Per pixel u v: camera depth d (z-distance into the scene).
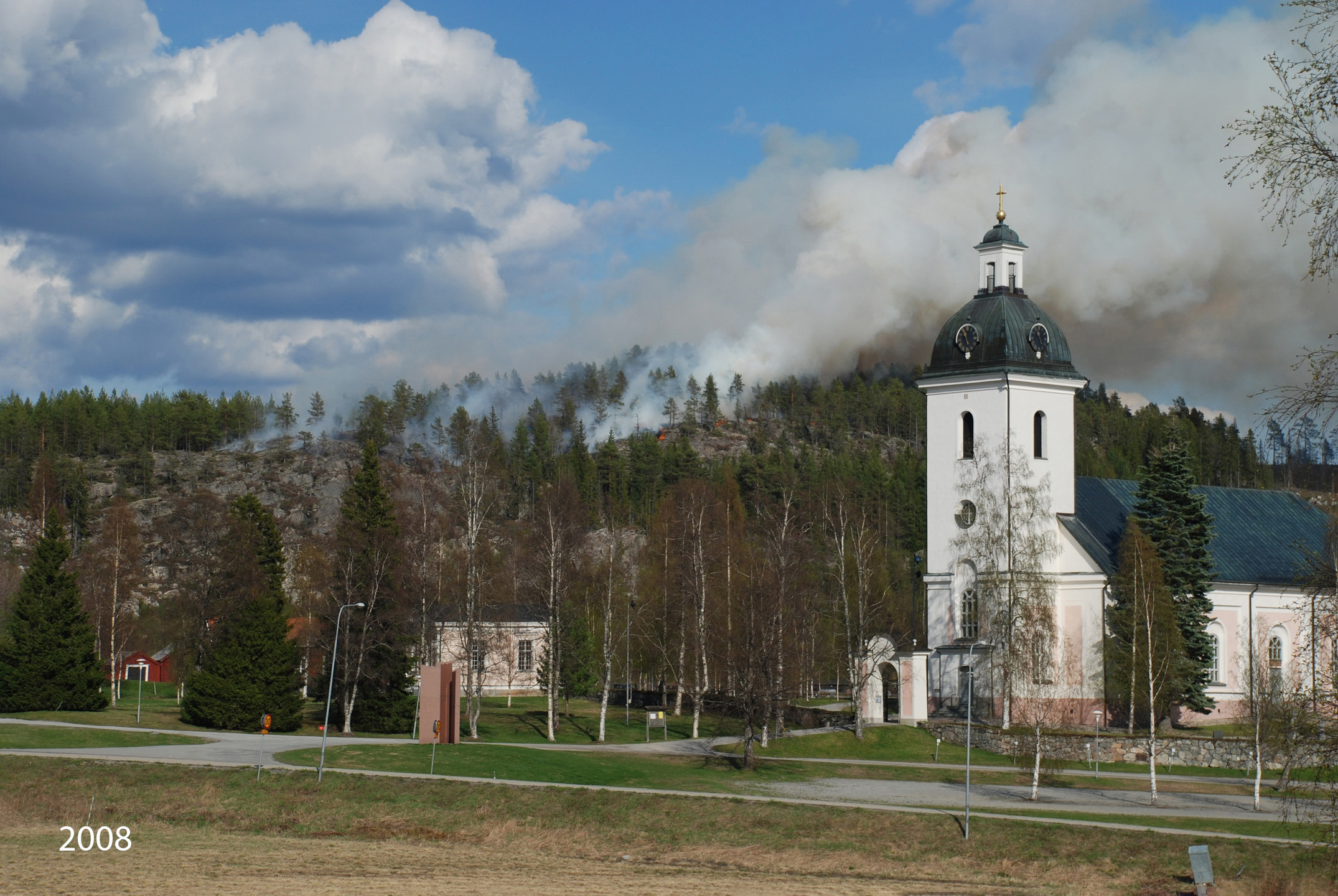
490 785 60.59
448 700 78.81
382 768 64.88
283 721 86.69
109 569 113.38
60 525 93.38
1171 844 50.91
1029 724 74.19
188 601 105.19
